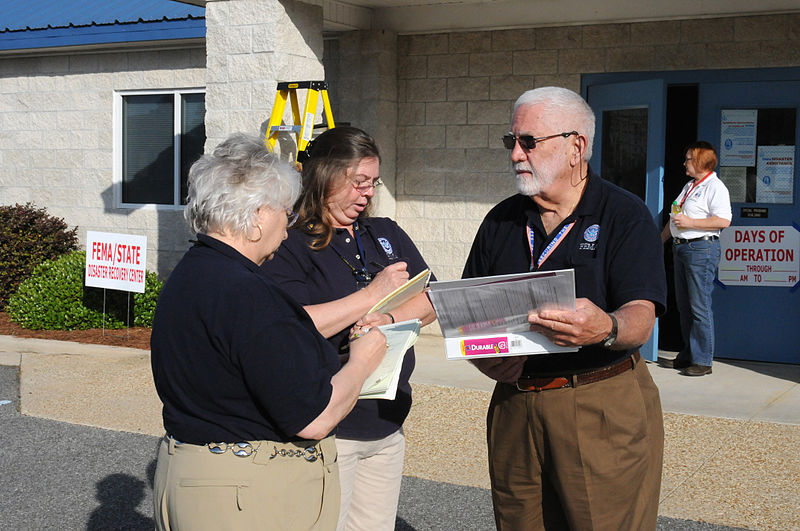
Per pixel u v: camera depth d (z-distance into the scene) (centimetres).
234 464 258
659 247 321
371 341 285
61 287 1005
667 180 1026
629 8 834
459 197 932
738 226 823
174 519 262
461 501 509
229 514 256
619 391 321
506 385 340
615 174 854
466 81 920
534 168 322
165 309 265
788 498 493
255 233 271
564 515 338
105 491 536
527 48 889
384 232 370
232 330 253
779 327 815
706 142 751
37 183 1220
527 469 338
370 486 353
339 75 954
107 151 1173
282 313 260
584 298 314
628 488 323
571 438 321
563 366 321
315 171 342
